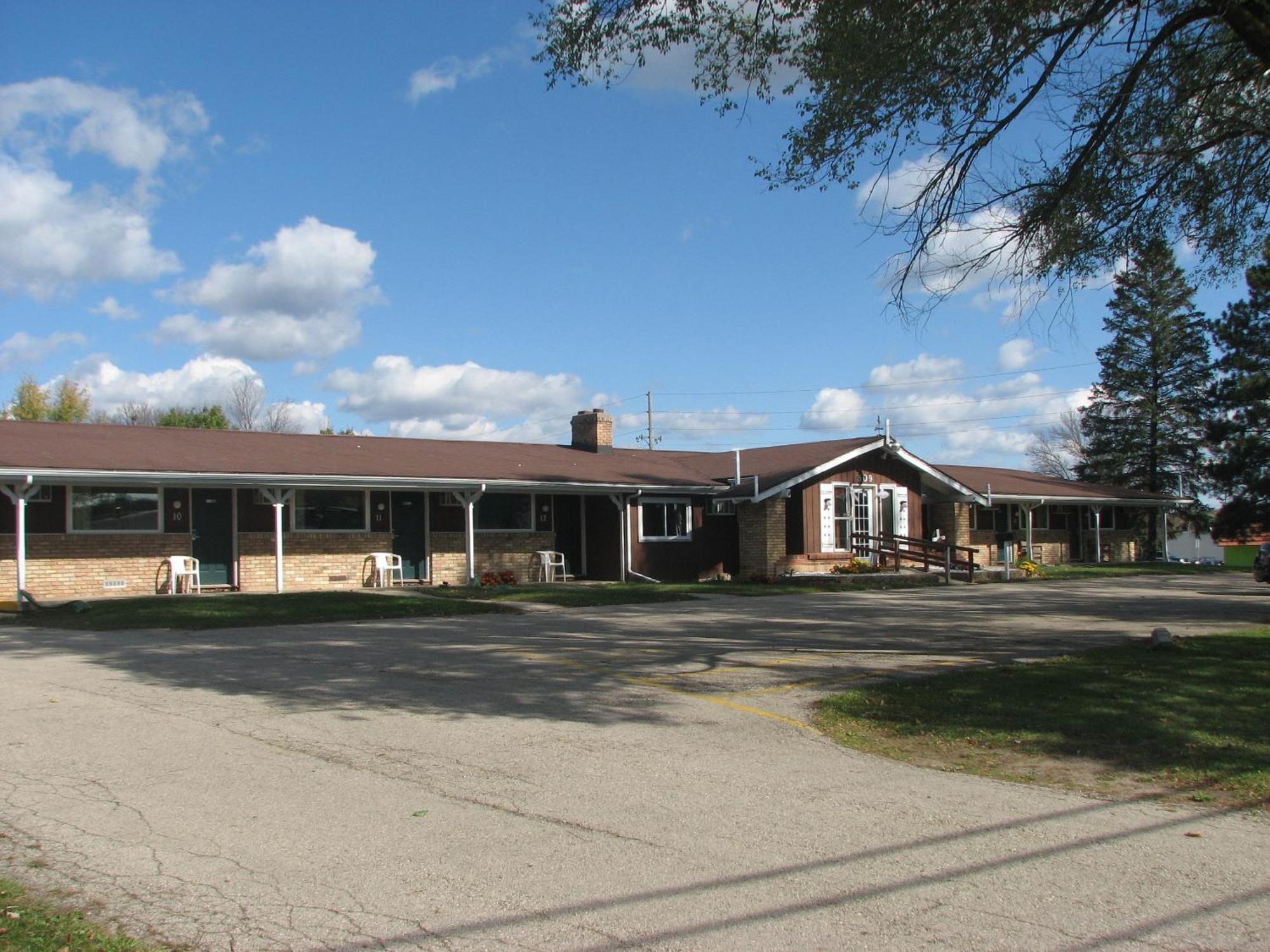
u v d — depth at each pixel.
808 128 12.38
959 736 8.35
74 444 20.27
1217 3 10.81
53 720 8.57
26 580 19.31
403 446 26.33
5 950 4.18
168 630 14.91
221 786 6.65
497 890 4.93
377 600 18.69
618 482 25.69
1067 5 11.76
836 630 15.72
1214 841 5.77
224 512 21.73
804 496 27.61
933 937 4.42
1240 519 40.06
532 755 7.57
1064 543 40.53
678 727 8.63
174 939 4.37
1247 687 10.09
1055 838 5.80
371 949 4.29
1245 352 39.81
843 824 6.03
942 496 31.31
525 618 17.25
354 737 8.02
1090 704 9.34
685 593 21.55
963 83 11.93
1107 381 49.28
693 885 5.02
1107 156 12.62
